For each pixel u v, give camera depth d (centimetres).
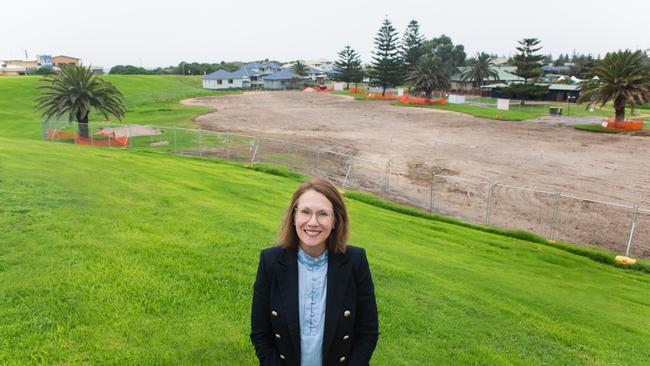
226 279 623
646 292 1098
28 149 1661
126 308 509
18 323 454
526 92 7325
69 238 712
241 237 834
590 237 1641
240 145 3161
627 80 4094
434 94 9344
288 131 4062
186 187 1355
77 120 3394
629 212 1902
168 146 2956
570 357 586
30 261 607
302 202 270
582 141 3666
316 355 281
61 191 1023
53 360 404
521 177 2478
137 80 9719
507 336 619
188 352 442
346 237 283
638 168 2680
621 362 594
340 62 10169
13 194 938
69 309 494
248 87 11688
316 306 279
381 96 8350
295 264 282
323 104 7019
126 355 423
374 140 3650
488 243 1401
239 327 502
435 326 602
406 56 10788
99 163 1555
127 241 729
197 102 7094
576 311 794
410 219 1608
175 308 527
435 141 3638
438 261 993
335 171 2541
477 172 2589
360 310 291
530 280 995
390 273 783
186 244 748
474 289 801
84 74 3266
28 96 6147
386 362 491
